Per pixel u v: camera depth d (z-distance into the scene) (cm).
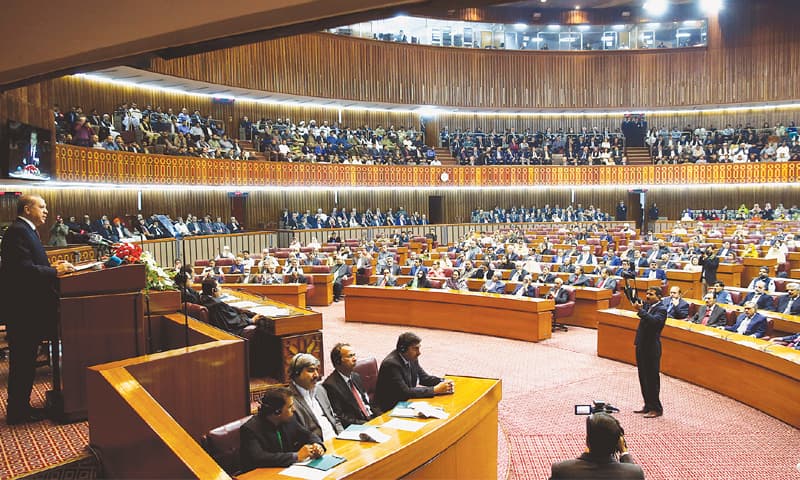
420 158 3353
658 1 3397
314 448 428
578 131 3784
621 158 3559
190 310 821
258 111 3081
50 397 598
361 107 3400
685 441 745
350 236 2992
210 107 2895
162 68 2388
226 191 2802
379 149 3247
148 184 2245
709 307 1168
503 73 3519
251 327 862
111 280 605
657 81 3588
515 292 1644
